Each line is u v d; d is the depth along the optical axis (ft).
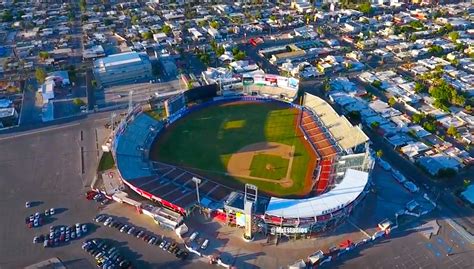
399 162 581.12
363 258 431.43
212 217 485.97
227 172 565.94
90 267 423.64
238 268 419.33
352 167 531.50
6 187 537.24
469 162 568.00
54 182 547.08
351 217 482.69
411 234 461.37
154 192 500.33
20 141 638.53
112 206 506.48
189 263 427.74
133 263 426.51
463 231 464.65
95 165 579.89
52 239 456.45
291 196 514.68
